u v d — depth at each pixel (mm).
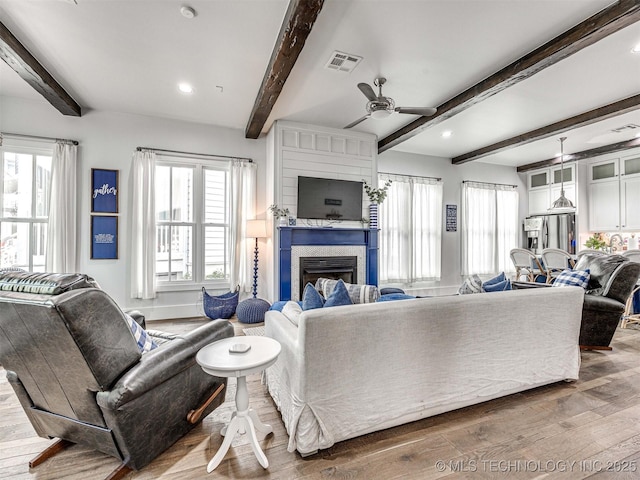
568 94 3637
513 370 2168
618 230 5625
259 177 4977
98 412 1398
